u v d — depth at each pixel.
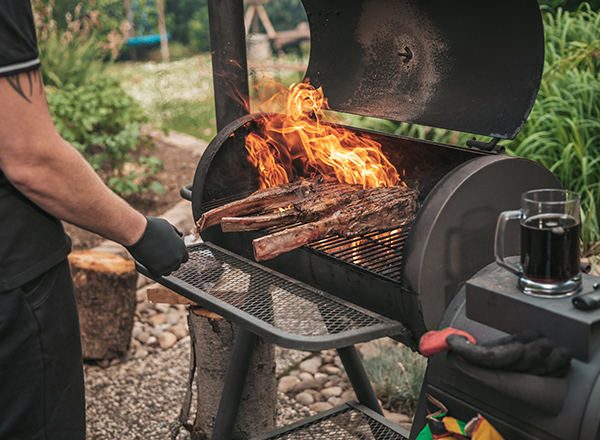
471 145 1.85
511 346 1.26
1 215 1.48
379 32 2.20
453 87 1.97
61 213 1.50
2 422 1.57
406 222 1.95
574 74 4.03
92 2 7.12
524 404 1.35
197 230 1.99
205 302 1.74
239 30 2.37
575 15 4.60
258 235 2.00
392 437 2.19
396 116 2.13
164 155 6.24
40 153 1.40
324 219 1.83
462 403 1.49
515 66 1.78
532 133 3.98
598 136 3.88
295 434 2.26
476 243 1.59
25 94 1.37
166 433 2.81
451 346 1.34
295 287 1.89
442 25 1.96
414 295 1.52
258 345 2.37
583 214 3.75
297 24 11.87
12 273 1.51
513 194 1.64
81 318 3.27
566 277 1.34
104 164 5.85
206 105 7.71
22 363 1.56
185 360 3.39
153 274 1.75
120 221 1.60
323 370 3.23
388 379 2.94
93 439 2.79
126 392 3.12
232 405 2.22
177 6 12.36
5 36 1.33
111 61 7.41
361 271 1.65
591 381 1.26
